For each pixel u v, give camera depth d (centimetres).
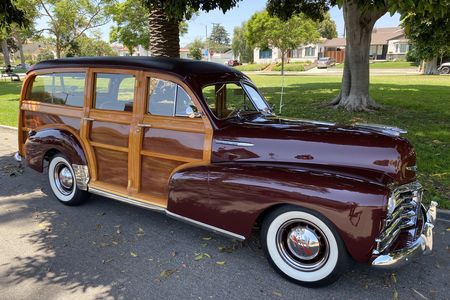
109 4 2562
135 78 404
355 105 1117
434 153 667
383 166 314
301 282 317
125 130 415
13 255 369
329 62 5216
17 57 8325
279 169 321
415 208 330
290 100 1375
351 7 1066
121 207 486
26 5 2167
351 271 341
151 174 406
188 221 365
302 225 310
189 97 373
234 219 332
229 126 368
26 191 544
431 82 2130
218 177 337
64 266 350
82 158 449
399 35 6391
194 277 333
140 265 352
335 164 324
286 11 1258
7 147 805
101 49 3975
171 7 586
